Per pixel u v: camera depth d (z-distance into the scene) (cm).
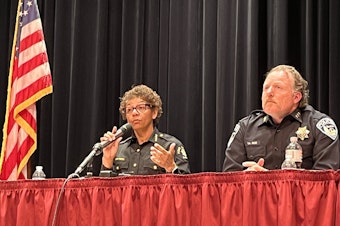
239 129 436
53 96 613
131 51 602
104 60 604
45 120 618
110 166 443
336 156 391
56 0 625
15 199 385
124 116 484
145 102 471
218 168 547
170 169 407
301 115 421
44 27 630
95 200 365
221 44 568
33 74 554
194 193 350
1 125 622
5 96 627
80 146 600
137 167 467
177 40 588
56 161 604
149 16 604
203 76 572
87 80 609
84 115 605
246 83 554
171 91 581
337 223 329
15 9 633
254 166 354
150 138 475
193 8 589
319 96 538
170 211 350
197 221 348
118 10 619
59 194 375
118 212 362
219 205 345
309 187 334
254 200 339
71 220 370
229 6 573
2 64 633
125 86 598
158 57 598
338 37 536
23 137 548
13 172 539
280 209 332
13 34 632
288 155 382
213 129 564
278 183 336
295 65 558
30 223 379
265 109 418
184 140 575
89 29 616
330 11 539
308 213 331
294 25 563
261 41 566
